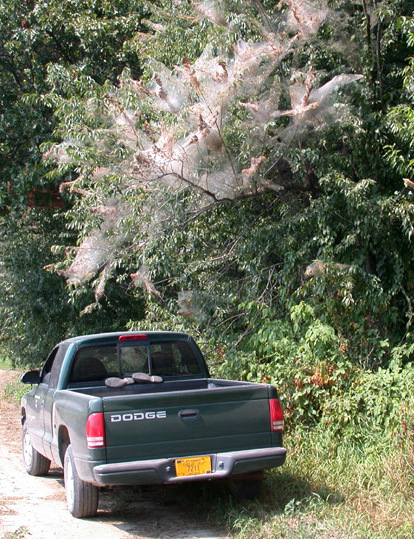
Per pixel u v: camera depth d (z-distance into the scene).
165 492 6.55
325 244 8.35
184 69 8.63
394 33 8.63
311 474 6.32
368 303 7.86
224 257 9.72
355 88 8.37
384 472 5.98
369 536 4.72
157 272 10.03
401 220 7.84
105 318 14.38
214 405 5.41
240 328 9.54
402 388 6.99
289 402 7.54
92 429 5.11
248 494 5.80
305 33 8.79
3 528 5.44
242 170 8.36
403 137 7.54
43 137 13.14
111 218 9.70
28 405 7.67
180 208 9.21
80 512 5.68
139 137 9.06
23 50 13.96
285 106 9.09
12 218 15.16
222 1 9.66
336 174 7.82
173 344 6.77
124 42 12.80
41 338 15.36
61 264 10.73
